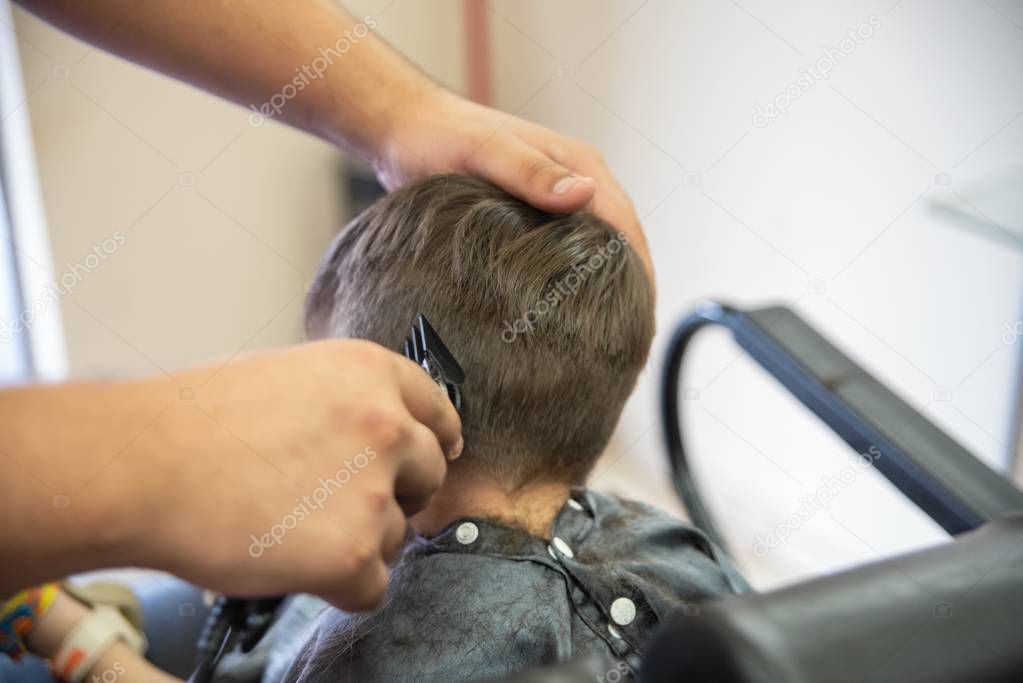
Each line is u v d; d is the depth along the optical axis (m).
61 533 0.36
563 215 0.64
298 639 0.76
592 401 0.63
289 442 0.39
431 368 0.53
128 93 1.74
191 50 0.74
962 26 1.13
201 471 0.37
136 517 0.36
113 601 0.92
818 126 1.39
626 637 0.58
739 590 0.69
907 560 0.31
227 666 0.83
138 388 0.39
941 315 1.26
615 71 1.80
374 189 2.01
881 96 1.28
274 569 0.38
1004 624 0.29
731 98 1.55
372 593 0.41
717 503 1.80
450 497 0.63
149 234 1.85
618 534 0.65
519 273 0.60
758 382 1.63
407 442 0.41
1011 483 0.60
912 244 1.28
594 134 1.90
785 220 1.51
